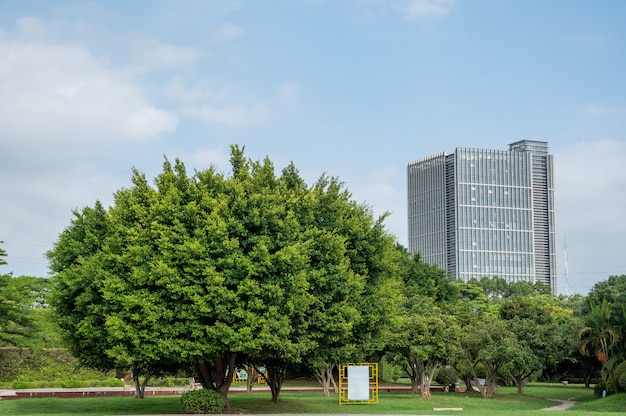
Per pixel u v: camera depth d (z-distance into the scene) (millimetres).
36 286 65625
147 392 52281
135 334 32438
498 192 193750
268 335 32125
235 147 39969
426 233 199750
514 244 193000
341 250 37281
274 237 34844
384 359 76875
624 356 51250
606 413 31438
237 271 32938
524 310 76500
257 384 68000
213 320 33406
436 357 53969
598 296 67812
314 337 37250
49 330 58812
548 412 32781
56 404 40125
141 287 33438
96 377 61375
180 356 33219
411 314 60344
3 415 34250
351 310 36875
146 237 33750
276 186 38594
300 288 34000
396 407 43500
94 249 38250
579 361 75750
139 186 37125
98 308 34188
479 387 61438
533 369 65938
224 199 34594
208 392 35094
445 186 195000
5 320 50844
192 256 32656
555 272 198375
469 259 188125
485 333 59750
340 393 44531
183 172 36406
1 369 57250
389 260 42781
